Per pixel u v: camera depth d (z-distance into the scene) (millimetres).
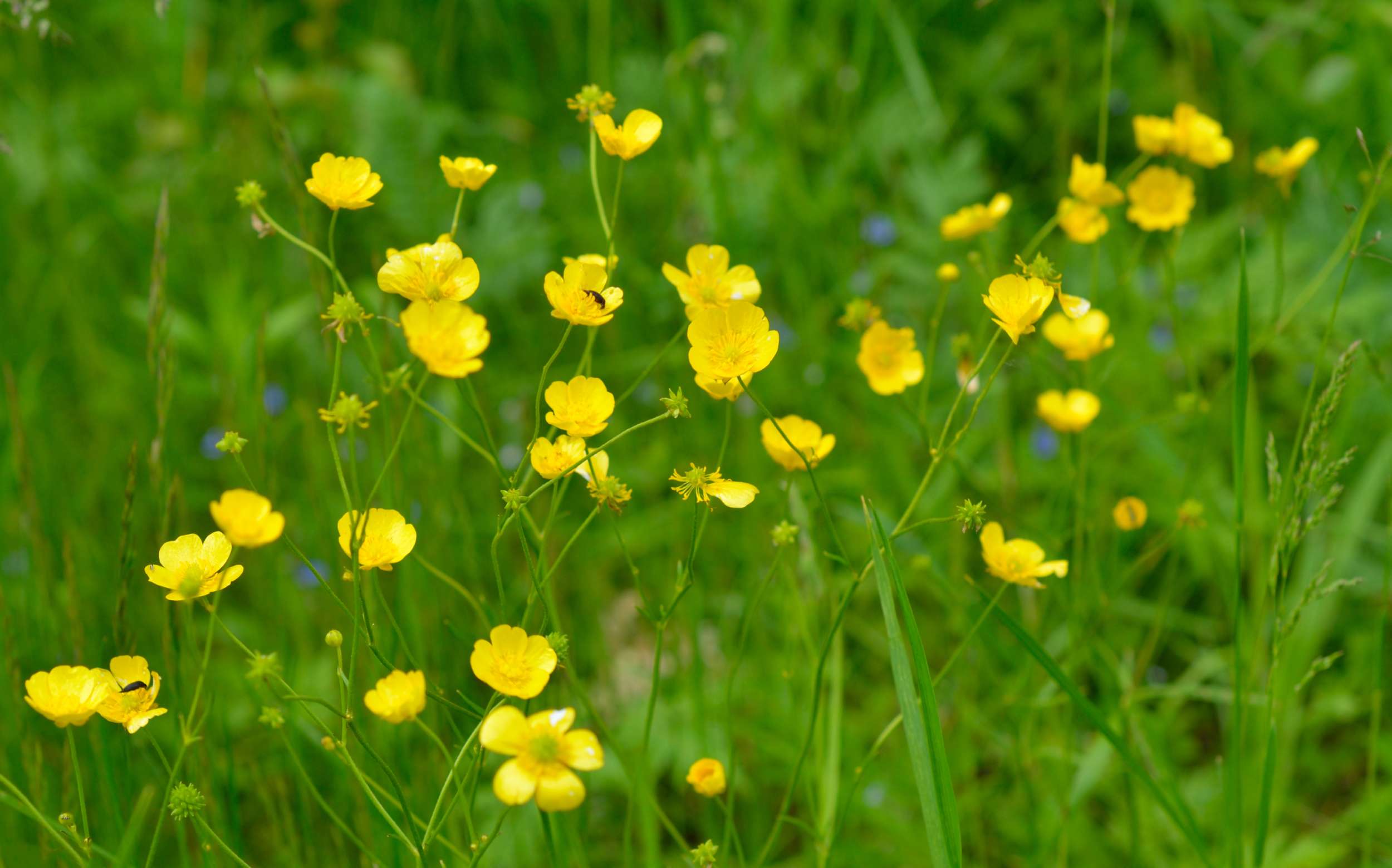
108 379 2320
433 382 2260
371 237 2621
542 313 2555
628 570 2162
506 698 1562
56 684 1572
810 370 2299
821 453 1634
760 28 2809
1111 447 2188
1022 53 3217
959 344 1720
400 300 1808
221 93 2896
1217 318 2344
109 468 2195
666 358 2346
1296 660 1839
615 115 2791
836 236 2609
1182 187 1789
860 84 2707
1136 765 1650
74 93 2877
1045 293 1576
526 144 2986
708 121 2277
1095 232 1757
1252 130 2953
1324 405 1647
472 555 1736
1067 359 1755
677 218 2604
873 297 2510
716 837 1812
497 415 2291
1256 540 1904
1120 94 3059
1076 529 1751
